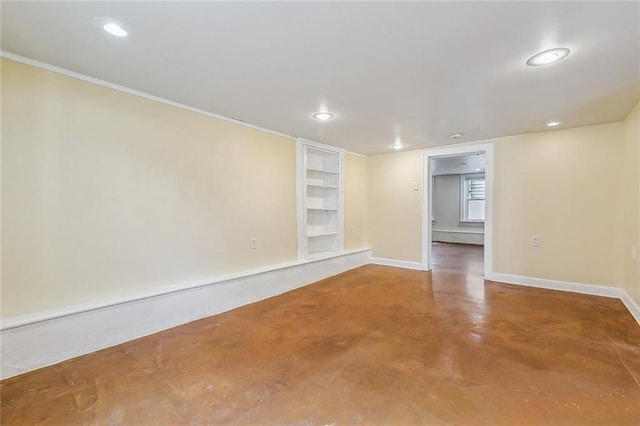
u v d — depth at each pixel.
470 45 1.82
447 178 9.17
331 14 1.52
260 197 3.72
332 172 4.92
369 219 5.61
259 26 1.63
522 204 4.02
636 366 2.00
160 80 2.38
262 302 3.45
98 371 2.01
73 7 1.47
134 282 2.63
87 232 2.36
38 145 2.13
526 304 3.27
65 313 2.16
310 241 4.84
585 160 3.61
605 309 3.08
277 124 3.57
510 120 3.35
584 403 1.64
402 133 3.96
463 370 1.98
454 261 5.88
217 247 3.27
